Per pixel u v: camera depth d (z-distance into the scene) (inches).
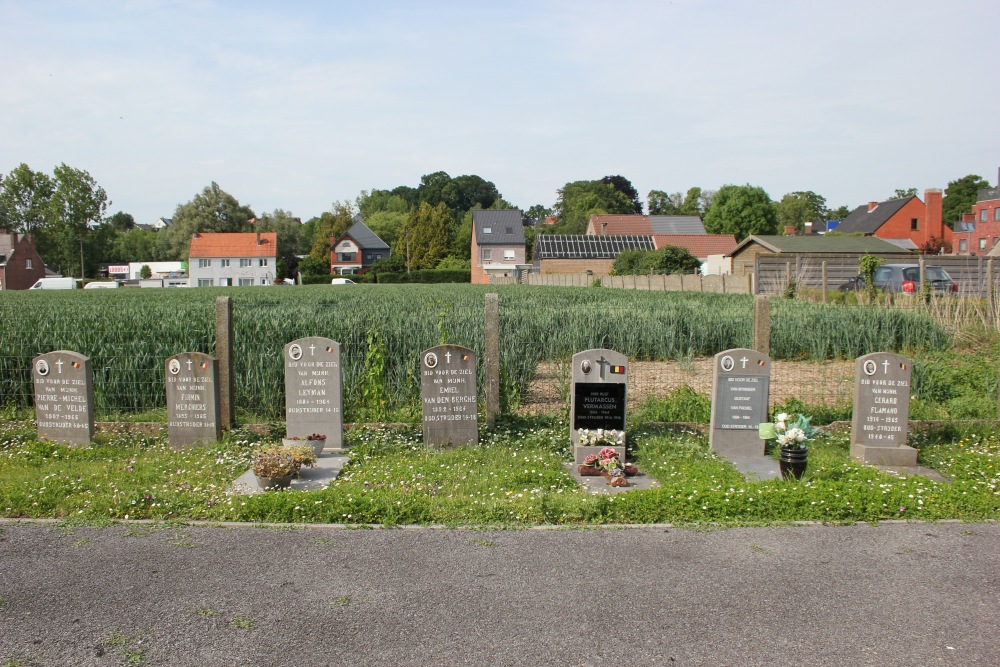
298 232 4498.0
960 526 251.6
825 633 180.1
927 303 756.6
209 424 352.2
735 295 1119.6
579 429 336.5
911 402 417.7
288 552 229.0
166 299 1095.0
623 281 1814.7
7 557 224.8
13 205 3954.2
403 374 445.4
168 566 218.7
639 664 166.2
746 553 228.2
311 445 339.6
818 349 643.5
